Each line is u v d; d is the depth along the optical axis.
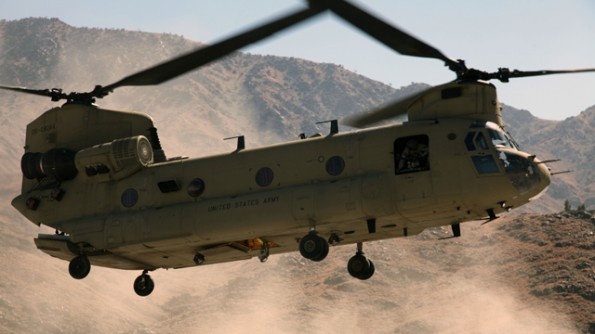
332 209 80.06
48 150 96.06
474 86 80.94
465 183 77.75
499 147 78.75
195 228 85.19
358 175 80.69
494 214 80.94
